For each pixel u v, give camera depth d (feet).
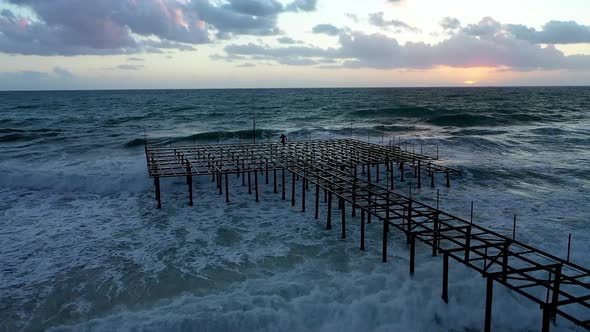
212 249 58.54
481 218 68.69
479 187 88.99
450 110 264.72
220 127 195.62
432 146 135.33
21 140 152.05
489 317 37.17
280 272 50.98
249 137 162.40
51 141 148.87
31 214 74.90
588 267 50.11
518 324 40.50
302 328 40.52
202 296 45.75
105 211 76.18
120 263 54.75
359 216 70.95
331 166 82.43
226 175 79.00
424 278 47.57
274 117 243.19
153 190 89.20
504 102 382.83
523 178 94.53
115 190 89.45
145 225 68.59
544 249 55.47
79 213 75.25
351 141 118.32
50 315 43.34
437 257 53.21
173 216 72.74
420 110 250.57
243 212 74.18
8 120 224.53
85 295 46.93
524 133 161.38
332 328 40.52
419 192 85.87
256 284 47.60
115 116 249.96
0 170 98.43
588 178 93.40
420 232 46.60
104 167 103.40
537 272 48.57
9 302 45.88
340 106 330.54
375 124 202.39
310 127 188.85
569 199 78.38
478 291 44.70
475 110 267.59
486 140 138.92
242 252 57.21
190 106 347.15
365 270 50.62
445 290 42.88
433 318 41.60
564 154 121.29
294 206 77.15
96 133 171.22
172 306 43.39
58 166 104.63
